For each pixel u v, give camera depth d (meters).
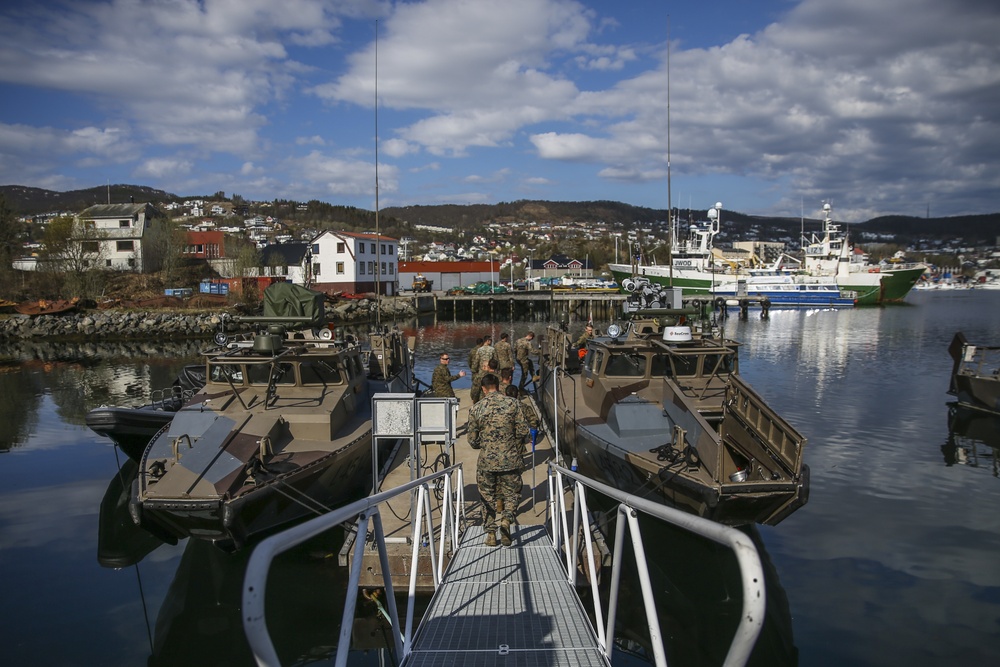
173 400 14.65
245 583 2.07
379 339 14.87
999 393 17.83
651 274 69.44
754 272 73.12
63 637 7.59
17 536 10.56
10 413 19.75
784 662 6.81
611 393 10.53
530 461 11.63
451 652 4.57
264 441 8.95
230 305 52.44
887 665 6.75
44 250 56.41
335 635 7.77
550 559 6.48
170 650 7.38
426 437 8.38
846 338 38.31
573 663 4.38
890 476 12.98
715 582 8.71
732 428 8.72
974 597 8.13
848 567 9.01
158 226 63.47
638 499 3.43
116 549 10.08
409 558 8.09
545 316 66.25
